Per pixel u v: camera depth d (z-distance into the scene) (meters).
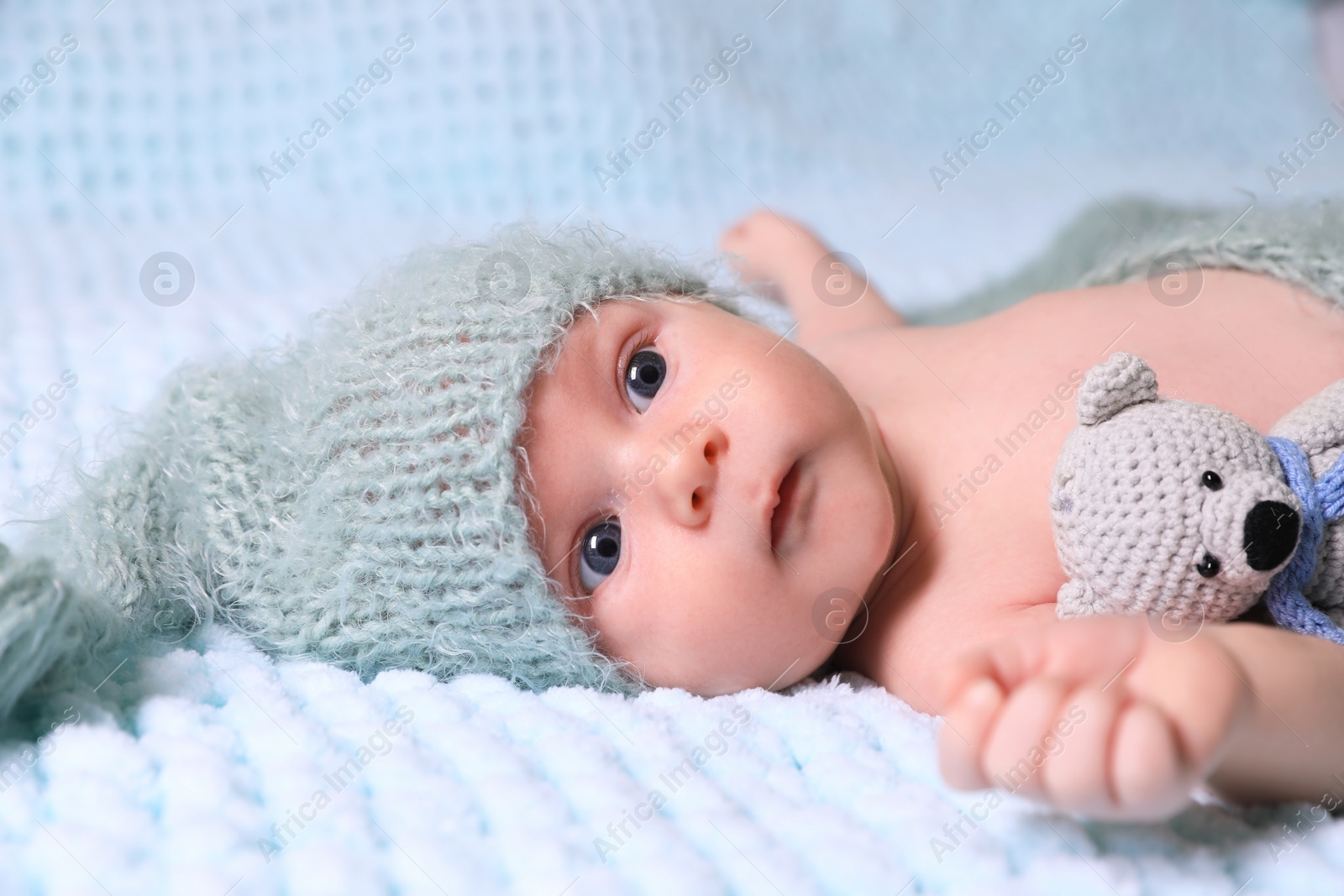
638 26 2.92
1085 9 3.30
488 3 2.86
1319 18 3.25
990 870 0.95
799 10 3.21
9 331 1.97
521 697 1.26
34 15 2.77
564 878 0.93
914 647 1.43
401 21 2.86
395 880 0.94
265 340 1.96
